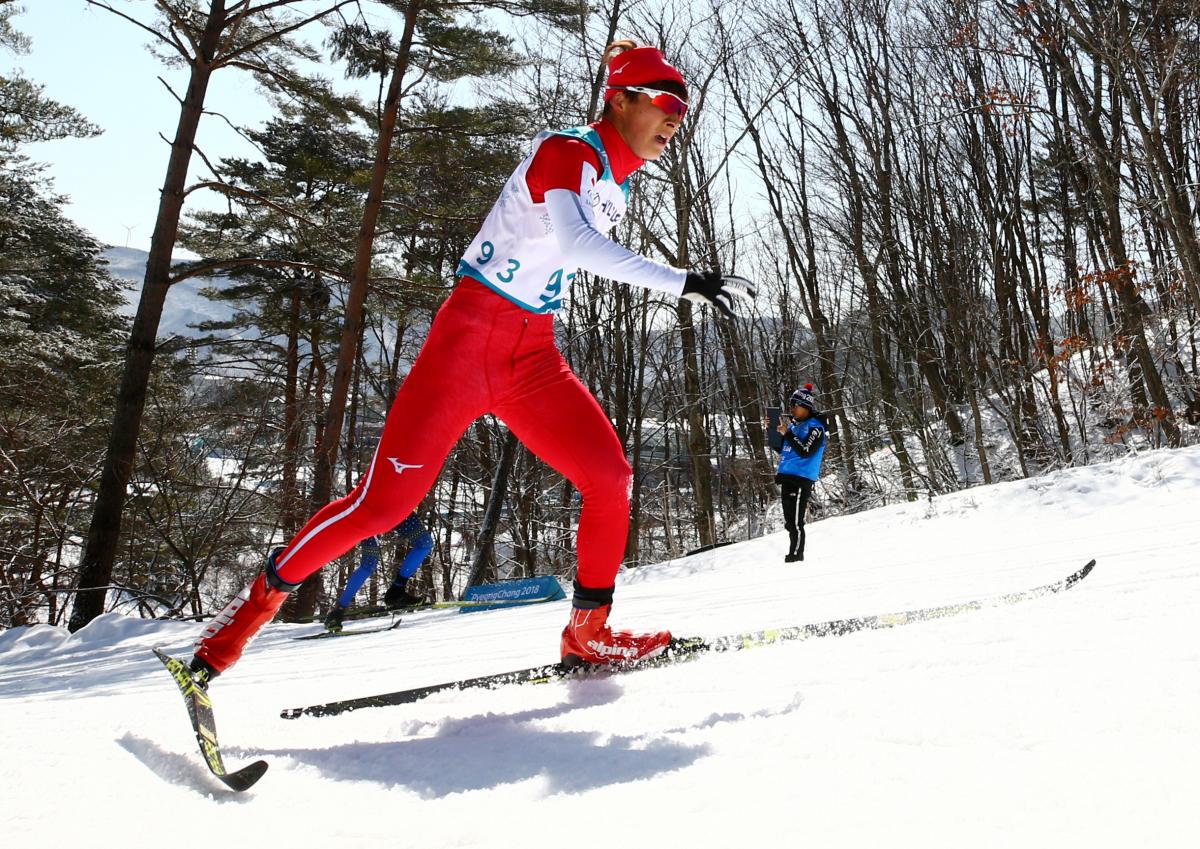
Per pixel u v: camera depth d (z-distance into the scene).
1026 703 1.50
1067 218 22.80
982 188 23.38
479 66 15.00
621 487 2.39
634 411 23.34
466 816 1.33
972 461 22.14
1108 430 19.77
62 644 9.30
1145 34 15.05
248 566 18.47
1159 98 14.85
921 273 23.20
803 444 9.55
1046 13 16.42
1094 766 1.16
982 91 20.81
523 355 2.33
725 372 28.94
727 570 10.41
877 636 2.46
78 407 21.73
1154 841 0.93
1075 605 2.48
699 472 23.00
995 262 22.86
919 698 1.65
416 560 5.91
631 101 2.31
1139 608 2.29
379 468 2.17
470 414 2.29
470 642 4.74
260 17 14.13
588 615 2.46
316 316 24.75
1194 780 1.07
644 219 21.88
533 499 23.36
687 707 1.93
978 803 1.09
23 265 21.86
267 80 14.40
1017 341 24.56
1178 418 17.70
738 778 1.32
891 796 1.16
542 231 2.23
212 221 24.58
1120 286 18.02
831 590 4.66
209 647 2.10
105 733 2.09
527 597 9.51
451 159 15.80
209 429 18.16
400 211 17.42
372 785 1.58
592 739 1.74
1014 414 19.89
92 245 29.47
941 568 5.27
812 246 26.39
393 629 7.58
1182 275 15.77
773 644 2.57
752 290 2.11
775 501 23.77
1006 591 3.37
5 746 1.92
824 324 26.53
